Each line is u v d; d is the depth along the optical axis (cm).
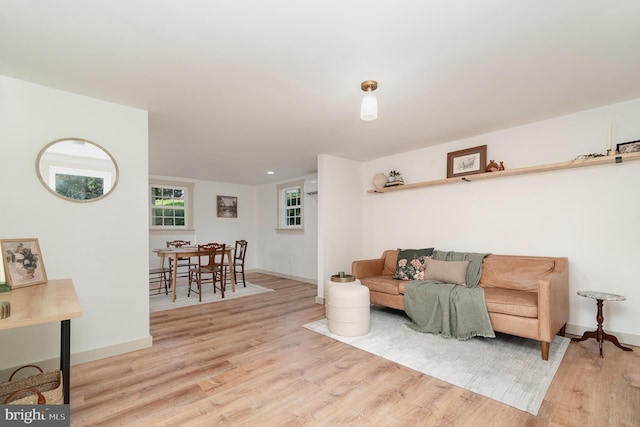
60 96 233
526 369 220
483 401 181
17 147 216
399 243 439
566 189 295
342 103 259
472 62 195
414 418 165
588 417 163
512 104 265
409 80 219
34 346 216
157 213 623
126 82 221
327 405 178
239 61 193
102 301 248
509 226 331
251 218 759
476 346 266
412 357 243
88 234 243
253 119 298
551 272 283
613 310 270
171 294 494
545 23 156
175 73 208
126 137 263
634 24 156
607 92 243
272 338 288
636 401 177
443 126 321
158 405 178
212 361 238
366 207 488
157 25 157
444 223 388
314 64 196
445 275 327
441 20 153
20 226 216
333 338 288
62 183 233
